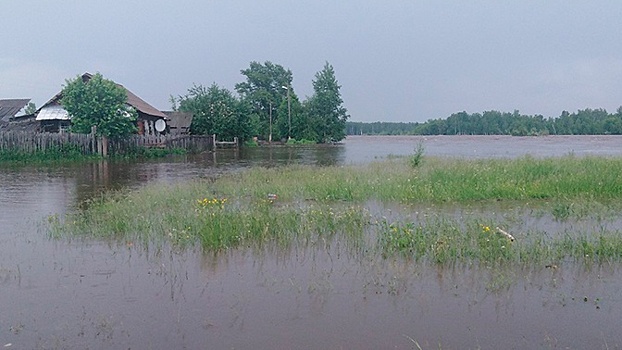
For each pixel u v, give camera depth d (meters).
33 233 8.83
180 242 7.77
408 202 11.58
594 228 8.55
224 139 52.19
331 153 38.66
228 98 53.22
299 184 13.91
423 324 4.98
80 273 6.53
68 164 25.22
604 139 78.38
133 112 31.22
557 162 16.72
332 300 5.58
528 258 6.77
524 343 4.58
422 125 136.25
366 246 7.54
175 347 4.54
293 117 66.88
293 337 4.71
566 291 5.77
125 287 6.01
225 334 4.78
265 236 7.95
